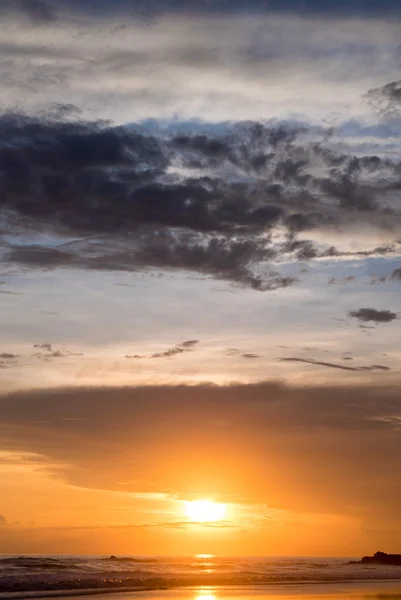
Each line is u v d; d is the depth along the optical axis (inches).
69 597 1493.6
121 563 2974.9
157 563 3112.7
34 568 2437.3
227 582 2076.8
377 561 4370.1
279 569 3152.1
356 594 1706.4
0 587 1667.1
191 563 3371.1
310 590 1825.8
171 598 1486.2
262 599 1504.7
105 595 1557.6
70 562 2861.7
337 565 3873.0
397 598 1601.9
